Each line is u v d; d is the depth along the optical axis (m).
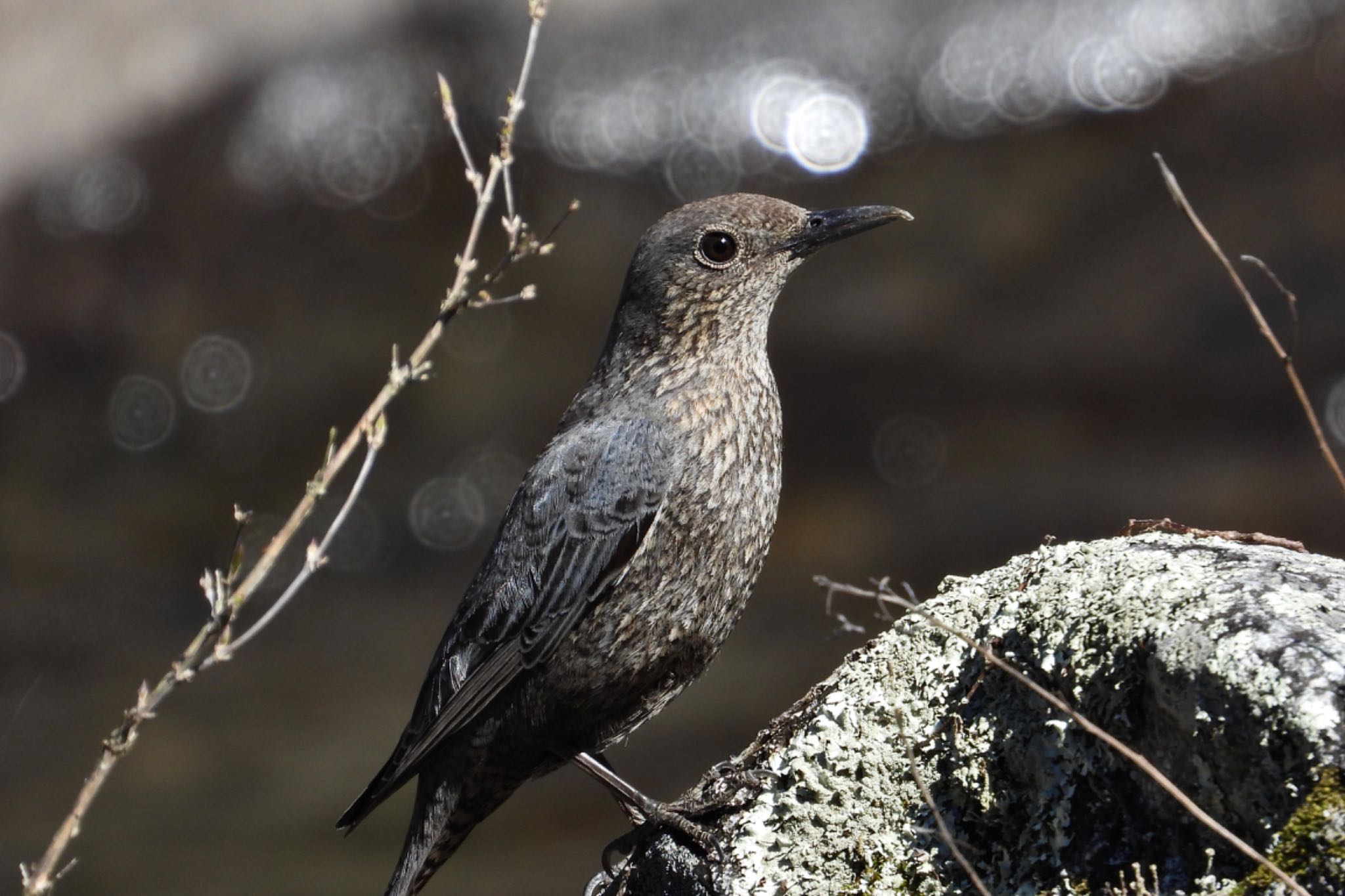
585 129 16.98
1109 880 4.32
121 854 11.50
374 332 17.30
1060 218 16.05
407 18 17.92
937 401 15.73
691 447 6.55
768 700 12.60
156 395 17.33
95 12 19.06
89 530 16.61
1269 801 3.99
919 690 4.97
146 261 17.84
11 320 17.64
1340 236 15.03
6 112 18.59
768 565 14.88
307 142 17.72
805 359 16.16
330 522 16.42
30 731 13.72
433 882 10.93
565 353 17.02
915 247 16.39
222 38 18.45
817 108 16.58
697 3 17.23
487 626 6.70
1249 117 15.74
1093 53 16.12
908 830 4.79
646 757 12.10
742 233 6.82
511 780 6.86
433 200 17.44
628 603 6.51
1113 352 15.34
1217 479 14.15
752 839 5.03
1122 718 4.41
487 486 16.36
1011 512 14.47
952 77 16.41
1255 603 4.32
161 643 15.23
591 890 6.16
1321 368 14.63
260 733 13.41
